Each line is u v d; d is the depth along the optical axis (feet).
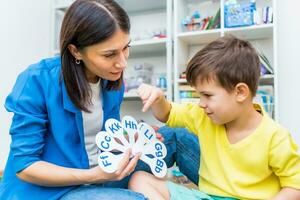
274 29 6.18
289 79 6.70
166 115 3.18
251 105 2.61
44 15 8.02
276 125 2.56
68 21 2.34
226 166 2.65
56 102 2.50
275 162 2.44
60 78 2.53
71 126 2.57
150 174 2.81
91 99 2.67
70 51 2.42
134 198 2.33
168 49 6.93
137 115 7.99
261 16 6.63
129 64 8.20
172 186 2.63
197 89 2.58
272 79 6.52
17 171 2.34
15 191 2.48
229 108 2.48
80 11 2.27
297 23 6.68
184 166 3.45
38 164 2.33
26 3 7.37
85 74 2.58
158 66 8.01
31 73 2.52
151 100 2.88
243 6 6.40
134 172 2.90
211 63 2.47
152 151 2.68
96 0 2.33
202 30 6.73
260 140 2.51
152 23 8.03
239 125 2.62
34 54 7.58
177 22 6.95
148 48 7.66
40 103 2.46
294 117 6.63
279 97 6.73
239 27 6.39
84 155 2.65
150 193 2.49
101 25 2.21
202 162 2.89
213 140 2.80
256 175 2.56
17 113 2.37
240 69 2.47
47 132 2.57
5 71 6.63
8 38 6.76
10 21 6.84
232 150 2.62
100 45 2.25
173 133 3.43
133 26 8.18
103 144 2.36
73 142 2.62
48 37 8.14
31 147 2.36
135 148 2.55
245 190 2.56
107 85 2.87
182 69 7.15
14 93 2.47
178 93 6.76
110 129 2.47
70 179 2.29
